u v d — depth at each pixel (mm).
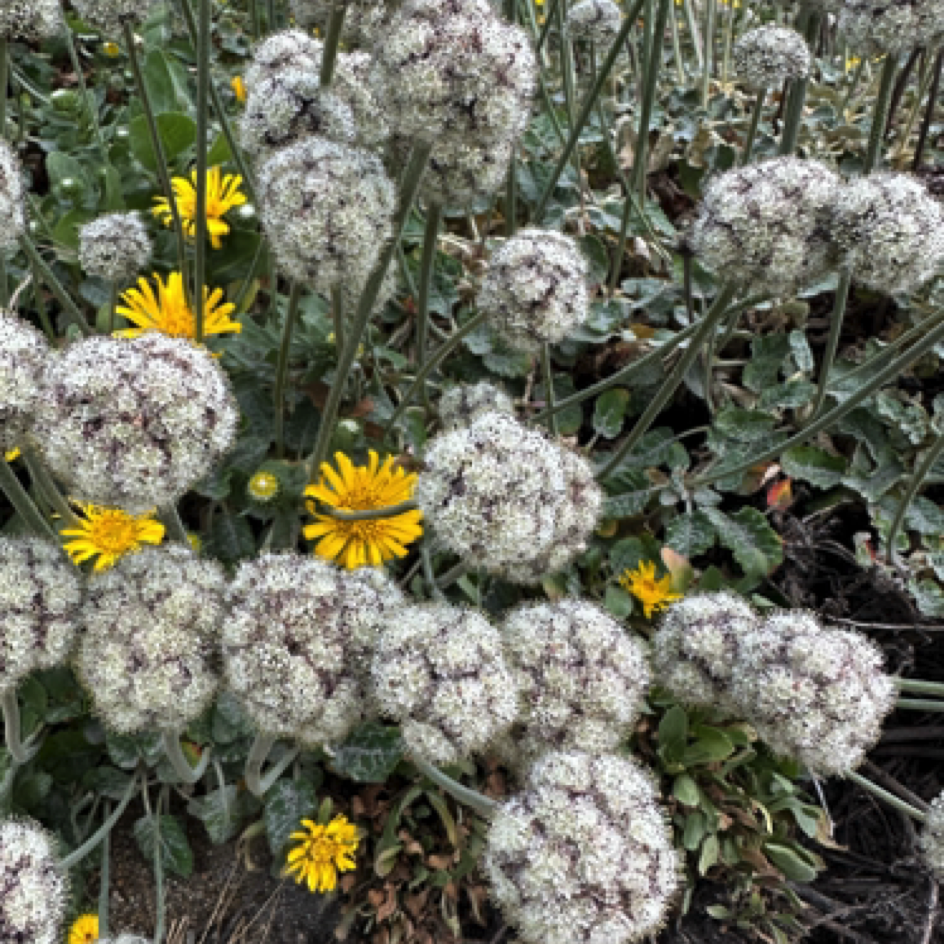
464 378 396
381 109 223
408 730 189
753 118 353
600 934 173
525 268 248
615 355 409
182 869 290
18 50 471
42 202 404
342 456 298
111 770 298
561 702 210
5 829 186
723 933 304
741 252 232
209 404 185
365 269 222
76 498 190
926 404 417
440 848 297
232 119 399
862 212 221
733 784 312
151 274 385
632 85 540
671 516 375
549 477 201
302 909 299
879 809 339
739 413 376
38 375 182
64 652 197
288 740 290
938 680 361
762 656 223
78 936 256
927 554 356
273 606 194
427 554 318
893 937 307
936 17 255
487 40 199
